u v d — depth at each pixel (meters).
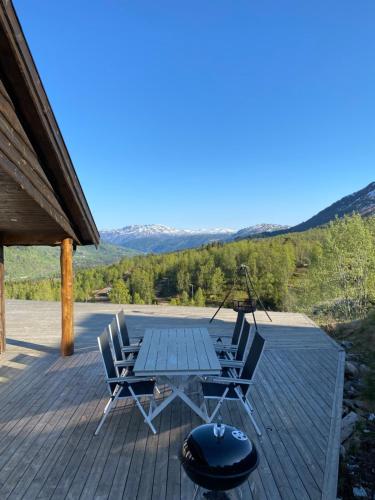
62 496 2.40
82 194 4.82
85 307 10.76
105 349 3.52
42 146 3.57
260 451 2.98
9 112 2.91
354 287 25.73
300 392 4.24
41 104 3.16
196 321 8.62
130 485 2.51
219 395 3.23
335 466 2.77
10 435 3.22
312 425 3.45
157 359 3.49
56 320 8.70
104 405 3.85
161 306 11.07
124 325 5.05
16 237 5.71
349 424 3.82
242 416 3.62
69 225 5.14
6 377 4.71
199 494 2.34
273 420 3.54
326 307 26.02
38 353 5.80
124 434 3.23
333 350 6.05
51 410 3.73
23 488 2.49
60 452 2.94
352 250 26.17
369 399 4.48
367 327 7.99
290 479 2.61
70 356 5.65
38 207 3.96
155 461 2.81
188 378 3.55
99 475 2.63
